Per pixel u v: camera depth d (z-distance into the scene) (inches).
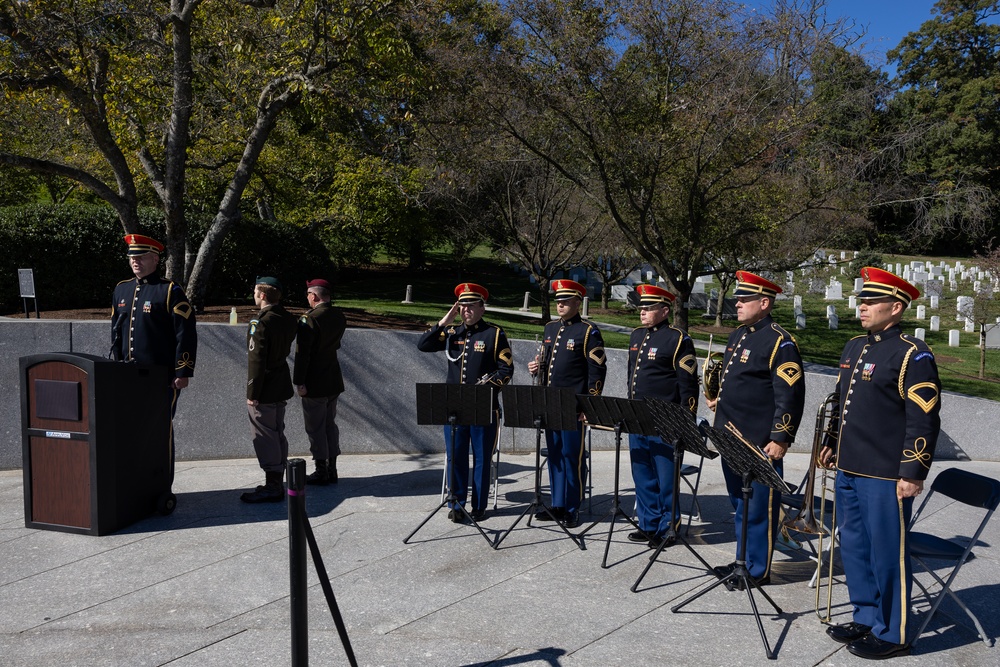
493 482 312.5
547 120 484.4
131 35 516.4
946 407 388.5
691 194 490.9
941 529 262.2
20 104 522.0
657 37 460.1
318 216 950.4
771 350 209.3
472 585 204.7
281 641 172.4
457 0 494.6
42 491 239.6
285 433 342.6
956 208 560.4
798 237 615.5
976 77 1866.4
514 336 647.8
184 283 516.1
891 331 179.0
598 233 797.9
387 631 177.9
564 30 452.8
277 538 236.2
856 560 179.8
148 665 161.8
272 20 488.1
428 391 238.7
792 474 341.4
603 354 263.6
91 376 230.8
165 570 211.3
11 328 310.2
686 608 193.0
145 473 251.4
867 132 558.3
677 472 209.6
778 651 171.6
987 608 197.3
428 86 489.7
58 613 185.9
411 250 1400.1
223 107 596.4
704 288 1182.9
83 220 556.1
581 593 200.8
